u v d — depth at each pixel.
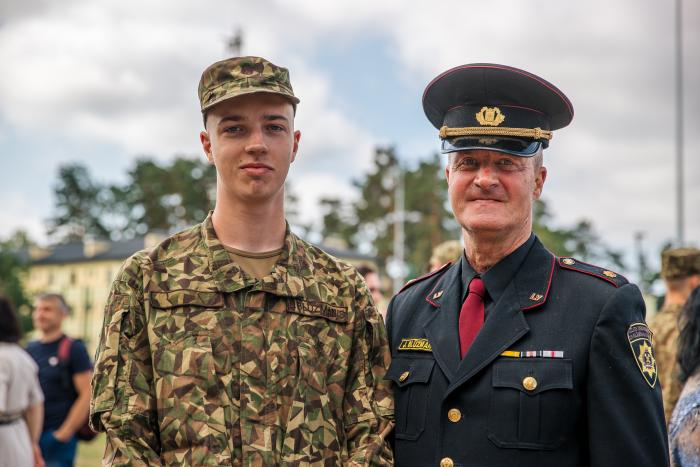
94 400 2.45
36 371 5.51
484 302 2.74
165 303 2.56
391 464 2.67
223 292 2.59
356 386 2.75
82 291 54.50
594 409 2.46
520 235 2.75
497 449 2.49
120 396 2.45
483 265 2.78
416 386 2.71
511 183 2.68
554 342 2.55
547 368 2.51
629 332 2.50
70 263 55.47
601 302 2.56
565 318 2.59
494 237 2.70
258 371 2.55
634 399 2.43
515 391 2.51
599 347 2.49
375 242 46.69
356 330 2.79
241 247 2.67
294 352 2.61
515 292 2.68
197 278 2.60
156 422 2.50
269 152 2.59
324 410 2.63
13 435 4.92
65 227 74.44
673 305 4.62
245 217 2.65
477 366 2.58
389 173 49.06
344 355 2.73
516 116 2.72
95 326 53.47
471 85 2.73
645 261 41.94
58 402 5.83
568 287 2.66
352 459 2.62
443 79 2.78
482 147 2.67
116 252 53.72
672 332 4.50
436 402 2.64
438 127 2.95
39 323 5.98
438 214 47.69
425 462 2.61
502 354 2.59
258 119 2.58
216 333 2.54
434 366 2.70
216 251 2.63
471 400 2.57
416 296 2.97
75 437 5.92
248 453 2.46
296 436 2.54
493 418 2.52
